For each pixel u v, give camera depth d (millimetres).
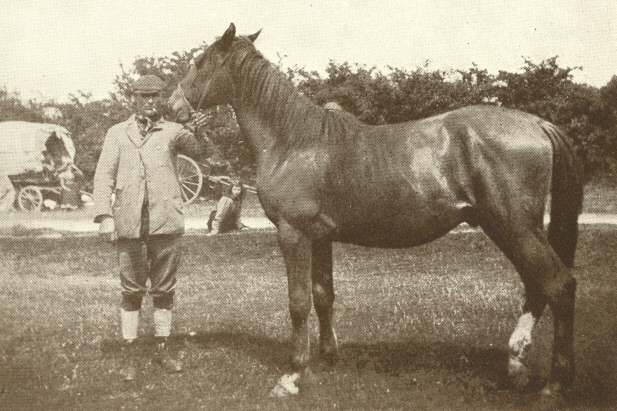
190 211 17000
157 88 5230
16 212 16234
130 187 5059
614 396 4332
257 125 4777
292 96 4727
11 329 6344
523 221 4293
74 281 9492
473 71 18031
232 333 6254
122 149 5094
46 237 12617
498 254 10219
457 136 4469
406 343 5707
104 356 5414
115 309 7465
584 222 12477
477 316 6602
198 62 4953
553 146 4391
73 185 17562
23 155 16766
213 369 5164
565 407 4176
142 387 4781
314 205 4598
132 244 5180
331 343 5172
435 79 18297
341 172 4582
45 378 4898
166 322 5266
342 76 18703
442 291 7992
